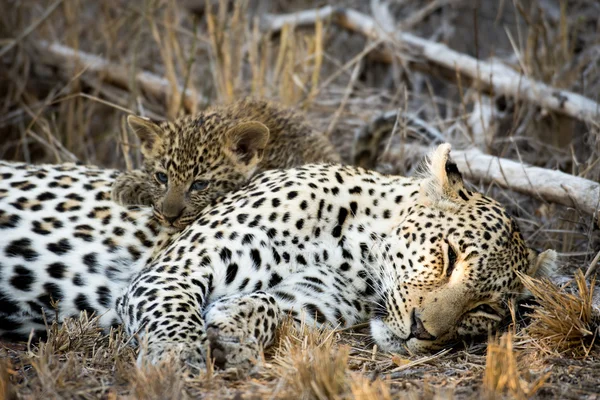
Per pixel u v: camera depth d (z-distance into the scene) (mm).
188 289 8492
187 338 7844
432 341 8453
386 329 8789
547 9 18500
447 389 7137
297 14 17484
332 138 15375
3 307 9219
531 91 14383
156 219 9875
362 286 9344
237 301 8297
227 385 7332
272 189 9328
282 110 13320
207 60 16891
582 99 13906
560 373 7629
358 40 17984
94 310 9328
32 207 9594
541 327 8508
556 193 11211
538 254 9703
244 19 15719
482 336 8852
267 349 8398
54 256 9391
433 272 8641
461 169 12539
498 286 8711
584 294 8516
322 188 9391
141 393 6789
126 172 10719
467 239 8641
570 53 15578
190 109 15461
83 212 9688
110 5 17438
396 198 9539
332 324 9117
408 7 19594
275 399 6801
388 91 16578
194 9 17266
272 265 9023
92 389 7094
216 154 11359
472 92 15688
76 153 15023
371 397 6445
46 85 16188
